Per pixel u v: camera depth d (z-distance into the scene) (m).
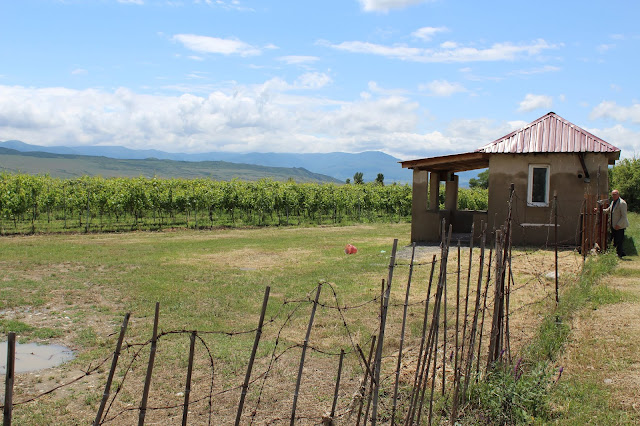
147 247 16.80
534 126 15.48
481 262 4.79
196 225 25.39
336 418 4.71
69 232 22.09
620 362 5.70
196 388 5.54
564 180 14.76
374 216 33.38
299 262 13.81
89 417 4.89
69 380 5.78
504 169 15.24
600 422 4.39
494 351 5.19
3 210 21.31
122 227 24.61
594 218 12.80
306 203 29.19
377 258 14.00
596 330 6.81
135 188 25.00
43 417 4.88
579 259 12.40
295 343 6.95
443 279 4.24
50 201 23.34
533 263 12.03
